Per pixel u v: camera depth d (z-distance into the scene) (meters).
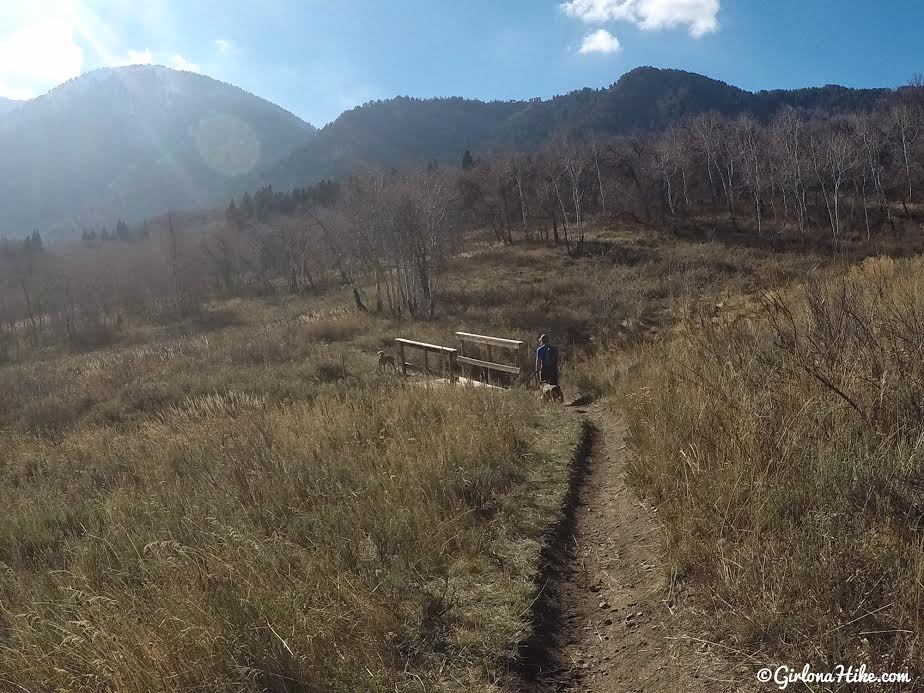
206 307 52.00
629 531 4.47
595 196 71.94
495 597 3.69
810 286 6.02
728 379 5.23
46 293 53.75
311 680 2.89
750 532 3.43
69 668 3.14
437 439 6.22
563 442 6.73
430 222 35.16
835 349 4.75
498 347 19.17
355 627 3.29
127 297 55.69
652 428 5.44
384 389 10.41
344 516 4.59
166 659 2.97
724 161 63.03
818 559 2.97
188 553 4.20
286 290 59.31
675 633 3.20
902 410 3.78
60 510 6.11
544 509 4.94
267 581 3.64
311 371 16.11
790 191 59.19
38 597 3.99
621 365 10.90
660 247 47.81
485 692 2.94
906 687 2.36
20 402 16.20
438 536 4.27
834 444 3.67
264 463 6.16
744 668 2.80
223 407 11.22
